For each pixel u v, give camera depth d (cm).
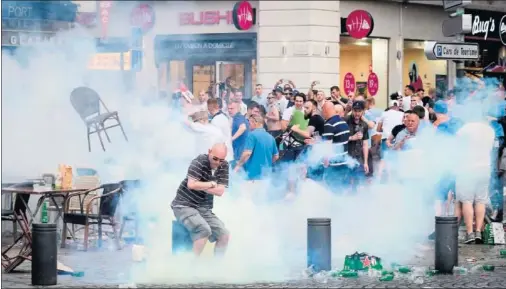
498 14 7294
